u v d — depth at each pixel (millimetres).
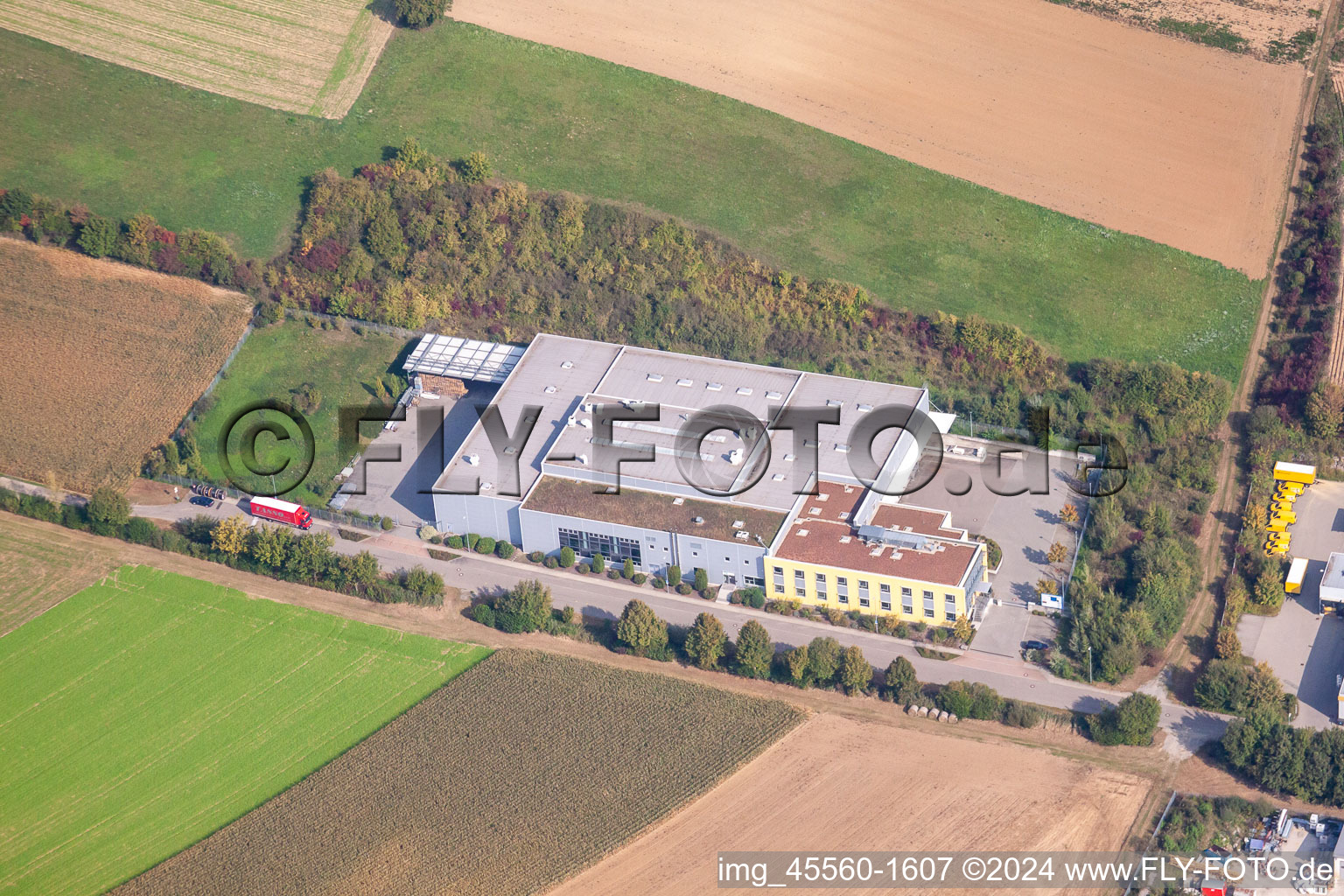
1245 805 154375
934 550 180250
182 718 176000
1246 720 159250
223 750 171375
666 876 151125
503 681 175500
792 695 171250
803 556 181250
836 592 181125
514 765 164625
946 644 176875
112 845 161500
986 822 155125
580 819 157750
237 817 163125
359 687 177500
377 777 165000
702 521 185875
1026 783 159250
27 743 174250
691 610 183875
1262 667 166250
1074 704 168000
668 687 172750
